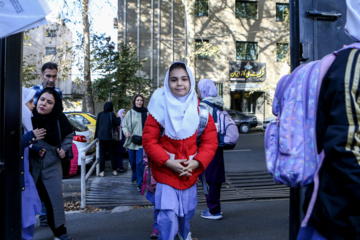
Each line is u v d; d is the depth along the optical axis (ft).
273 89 90.22
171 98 9.45
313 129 5.04
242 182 22.56
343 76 4.50
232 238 12.36
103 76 60.44
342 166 4.25
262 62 89.40
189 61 64.54
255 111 91.61
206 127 9.85
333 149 4.32
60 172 12.19
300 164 5.11
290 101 5.41
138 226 13.96
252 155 35.55
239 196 18.63
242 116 68.08
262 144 45.98
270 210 15.80
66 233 12.32
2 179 7.73
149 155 9.37
